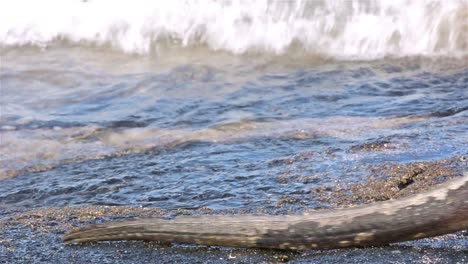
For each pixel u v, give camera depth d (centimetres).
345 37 4141
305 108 3288
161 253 2064
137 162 2800
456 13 4119
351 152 2708
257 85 3622
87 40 4316
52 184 2645
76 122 3259
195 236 2053
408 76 3675
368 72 3769
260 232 2009
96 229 2150
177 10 4322
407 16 4175
